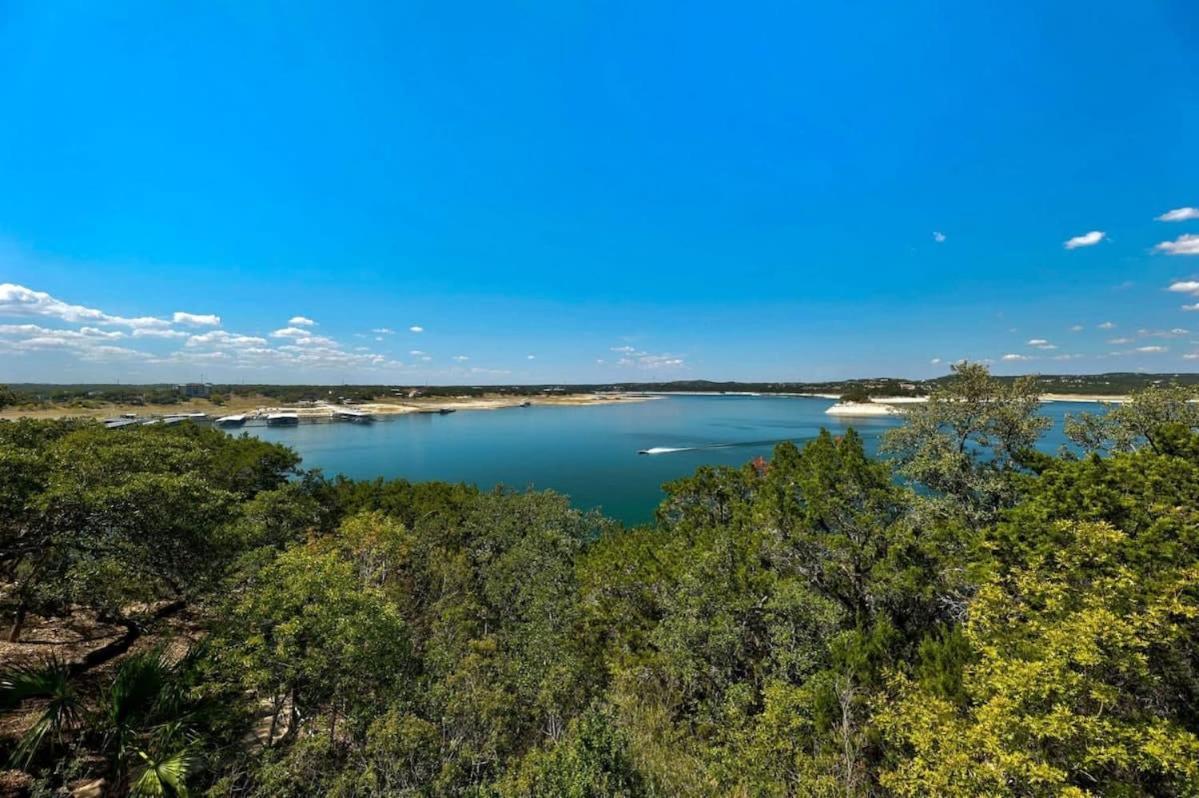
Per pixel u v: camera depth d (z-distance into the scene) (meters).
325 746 12.14
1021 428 23.95
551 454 120.88
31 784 10.67
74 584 16.03
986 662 11.23
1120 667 9.27
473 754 12.39
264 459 41.44
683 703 18.78
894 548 19.55
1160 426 17.94
